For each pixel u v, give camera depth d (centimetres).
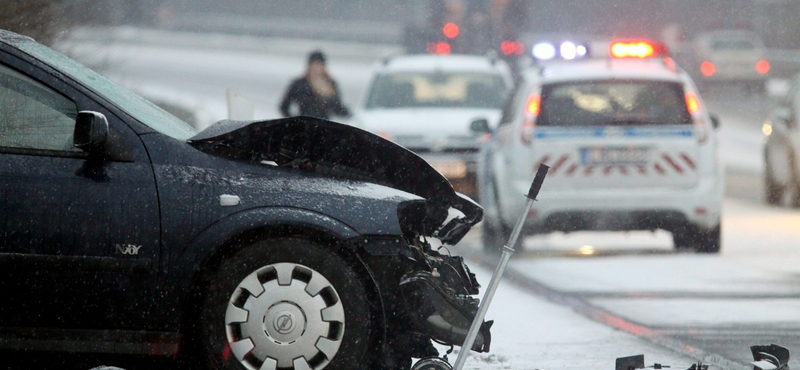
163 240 1731
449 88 5538
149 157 1767
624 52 4000
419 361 1752
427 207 1922
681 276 3344
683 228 3866
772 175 5816
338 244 1766
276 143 1855
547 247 4228
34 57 1798
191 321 1755
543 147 3825
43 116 1775
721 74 12950
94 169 1752
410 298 1786
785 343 2339
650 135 3825
